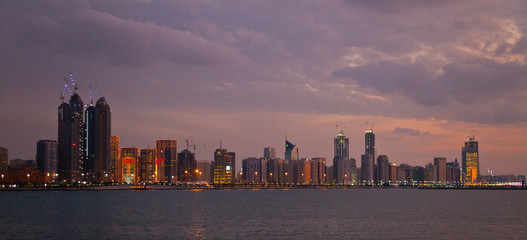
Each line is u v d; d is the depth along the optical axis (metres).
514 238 92.75
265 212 159.00
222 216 142.38
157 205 199.88
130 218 136.12
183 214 150.12
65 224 120.88
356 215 146.12
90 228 111.81
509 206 194.75
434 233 100.12
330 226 113.88
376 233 100.19
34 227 114.75
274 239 91.94
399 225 115.94
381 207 187.12
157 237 95.75
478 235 97.00
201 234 99.50
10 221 129.25
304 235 97.44
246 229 108.19
